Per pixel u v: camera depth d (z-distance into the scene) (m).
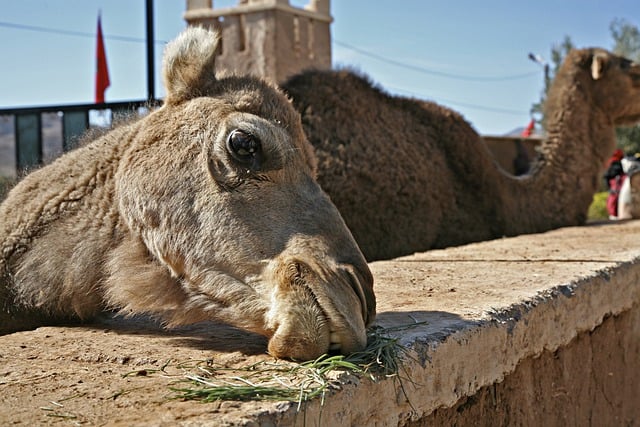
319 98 2.67
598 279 1.76
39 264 1.37
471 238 3.09
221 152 1.18
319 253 1.07
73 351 1.14
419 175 2.86
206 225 1.16
